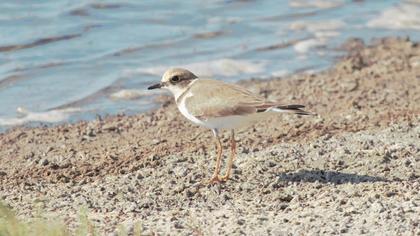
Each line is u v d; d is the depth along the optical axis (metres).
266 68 18.38
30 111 15.89
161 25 20.41
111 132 14.94
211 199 11.35
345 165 12.29
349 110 15.50
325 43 19.94
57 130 15.00
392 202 10.59
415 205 10.41
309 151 12.91
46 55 18.42
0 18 19.97
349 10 22.27
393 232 9.63
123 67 18.09
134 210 10.93
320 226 9.93
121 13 20.89
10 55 18.28
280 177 11.95
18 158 13.64
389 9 22.36
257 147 13.44
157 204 11.16
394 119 14.57
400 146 12.77
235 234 9.78
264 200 11.20
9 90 16.77
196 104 11.70
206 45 19.45
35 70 17.70
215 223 10.25
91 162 13.29
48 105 16.20
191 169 12.50
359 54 19.09
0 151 13.98
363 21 21.48
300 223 10.09
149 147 13.95
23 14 20.30
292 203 10.95
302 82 17.50
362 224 9.93
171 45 19.31
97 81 17.41
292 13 21.81
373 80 17.41
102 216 10.67
